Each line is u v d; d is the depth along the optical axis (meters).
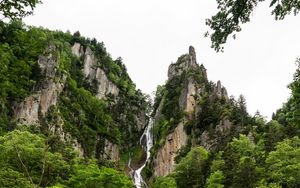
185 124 158.25
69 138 143.62
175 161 143.38
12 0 14.93
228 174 73.31
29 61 156.62
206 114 152.00
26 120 134.62
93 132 168.25
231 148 92.12
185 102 170.75
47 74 156.12
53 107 145.12
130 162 190.38
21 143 45.69
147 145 198.00
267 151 85.44
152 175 159.25
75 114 163.88
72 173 45.34
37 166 42.09
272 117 138.50
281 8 15.02
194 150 102.69
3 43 156.88
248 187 62.38
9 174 39.72
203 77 182.50
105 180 45.31
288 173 59.09
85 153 153.00
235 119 137.50
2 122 116.50
